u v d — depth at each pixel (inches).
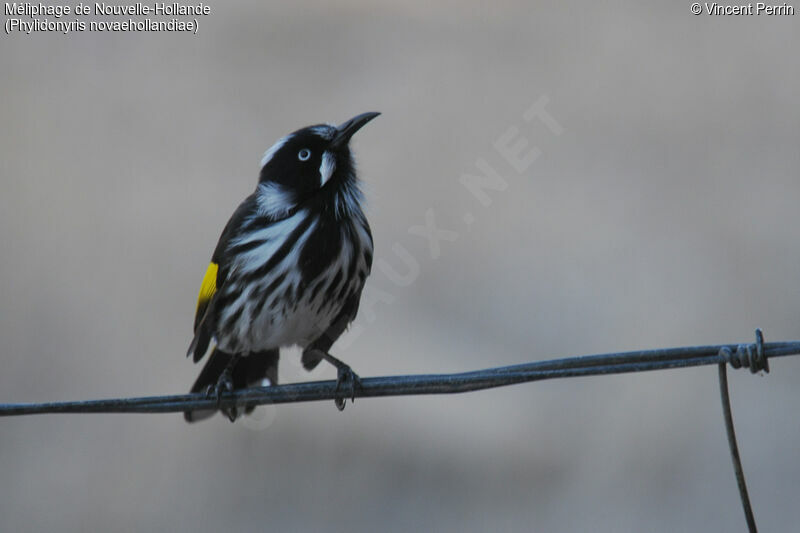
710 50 773.3
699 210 652.7
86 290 605.9
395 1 820.6
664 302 591.2
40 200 655.8
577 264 603.5
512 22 803.4
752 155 678.5
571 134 698.8
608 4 832.9
